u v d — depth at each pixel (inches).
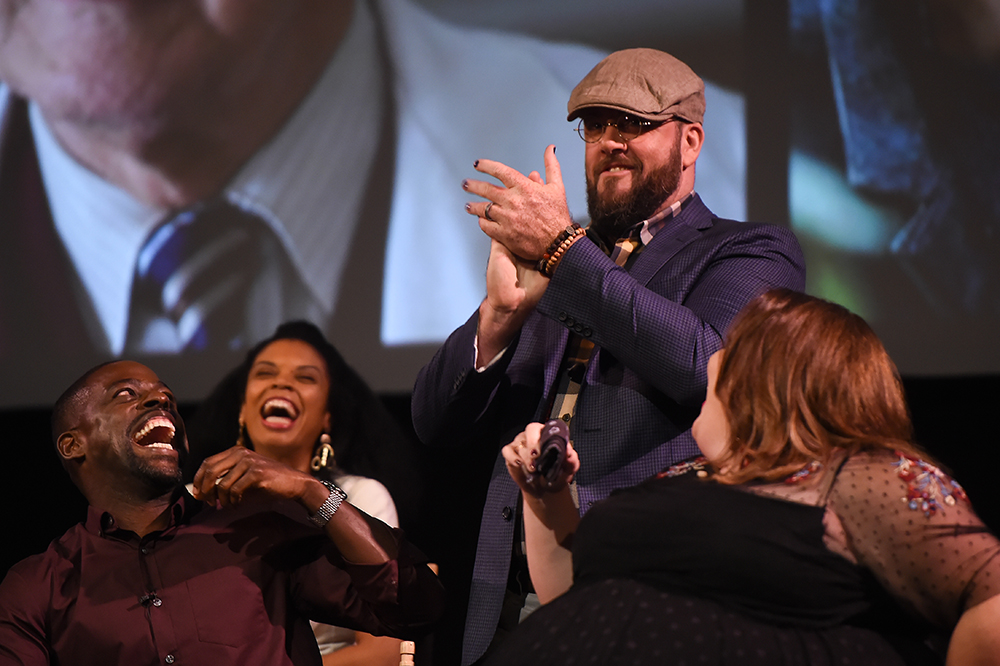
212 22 249.8
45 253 250.1
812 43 222.4
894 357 210.5
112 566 106.1
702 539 76.1
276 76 247.0
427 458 229.0
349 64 244.8
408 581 104.4
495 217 103.2
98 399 112.7
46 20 255.1
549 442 85.3
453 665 219.3
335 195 241.0
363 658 140.9
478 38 239.0
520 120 234.2
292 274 240.4
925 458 78.7
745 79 224.1
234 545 107.8
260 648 103.1
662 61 114.2
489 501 108.1
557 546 91.5
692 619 74.1
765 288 103.0
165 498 112.7
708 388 88.7
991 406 207.6
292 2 248.1
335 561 106.9
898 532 73.5
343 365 186.4
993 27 213.8
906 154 214.7
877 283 212.7
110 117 250.7
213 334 240.4
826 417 79.7
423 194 237.0
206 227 244.7
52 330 247.1
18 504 251.1
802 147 219.8
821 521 74.8
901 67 217.6
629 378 102.5
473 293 231.6
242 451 102.8
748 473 79.0
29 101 255.1
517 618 102.3
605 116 112.7
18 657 100.8
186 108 248.7
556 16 235.5
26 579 105.1
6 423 249.0
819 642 73.1
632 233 113.3
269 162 244.8
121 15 252.5
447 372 109.5
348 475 168.9
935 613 73.6
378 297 235.6
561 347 109.3
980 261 209.2
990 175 210.7
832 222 216.1
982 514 207.2
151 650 101.3
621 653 73.3
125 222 247.9
